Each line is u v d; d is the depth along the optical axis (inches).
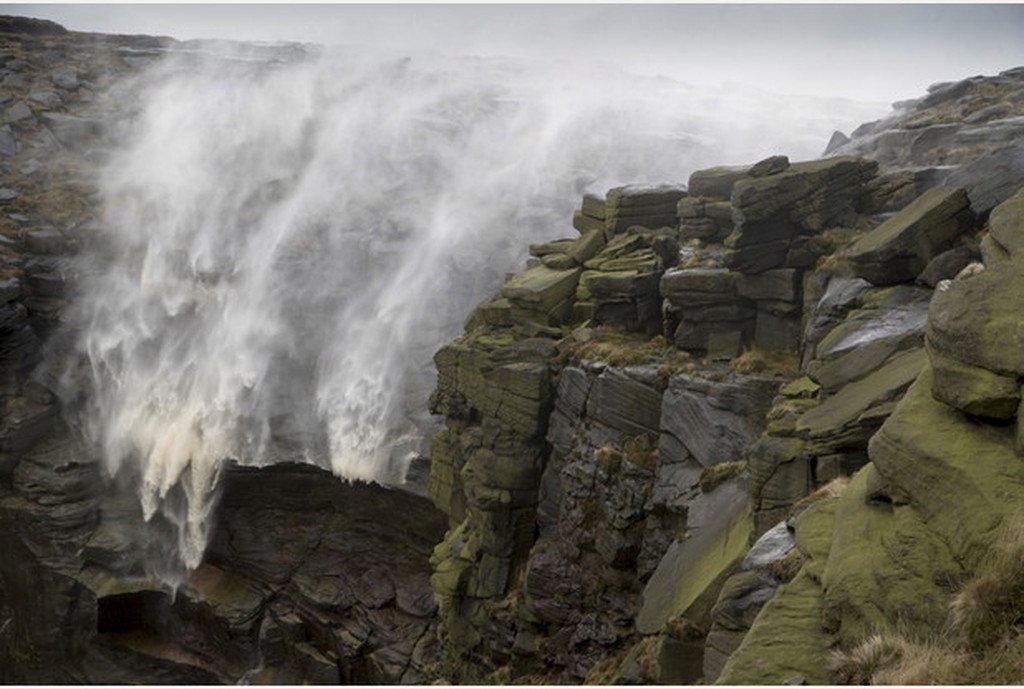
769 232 1002.1
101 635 1946.4
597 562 1015.0
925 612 322.0
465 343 1279.5
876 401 589.6
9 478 2064.5
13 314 2102.6
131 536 1987.0
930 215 789.9
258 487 1947.6
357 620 1749.5
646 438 990.4
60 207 2448.3
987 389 367.2
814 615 368.5
